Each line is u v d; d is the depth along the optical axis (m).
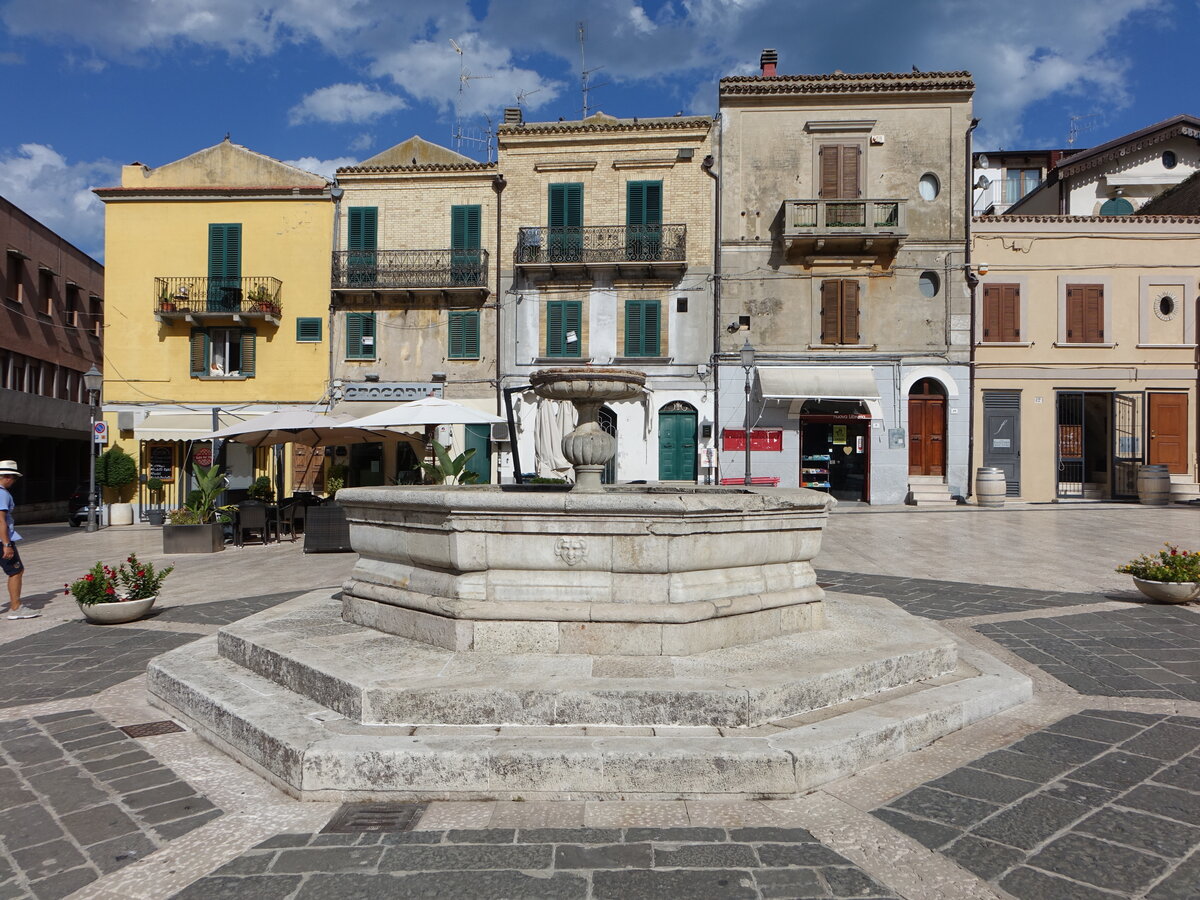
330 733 3.80
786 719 3.99
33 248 27.08
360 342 23.92
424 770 3.53
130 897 2.76
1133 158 25.45
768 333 22.88
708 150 23.11
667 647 4.50
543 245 23.47
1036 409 22.39
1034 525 16.64
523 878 2.84
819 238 22.02
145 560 13.80
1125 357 22.33
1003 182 30.22
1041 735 4.28
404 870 2.90
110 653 6.61
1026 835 3.12
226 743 4.19
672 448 23.16
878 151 22.66
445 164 23.64
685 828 3.21
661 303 23.22
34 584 11.08
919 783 3.64
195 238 24.00
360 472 24.00
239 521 15.78
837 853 3.00
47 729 4.64
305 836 3.19
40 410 26.97
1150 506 20.45
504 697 3.89
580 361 23.38
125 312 23.98
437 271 23.66
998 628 7.05
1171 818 3.25
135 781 3.82
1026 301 22.36
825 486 22.86
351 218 23.92
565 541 4.62
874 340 22.62
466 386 23.75
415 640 4.93
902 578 10.24
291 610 6.21
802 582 5.38
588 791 3.49
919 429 22.66
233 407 23.89
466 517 4.63
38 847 3.14
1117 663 5.80
